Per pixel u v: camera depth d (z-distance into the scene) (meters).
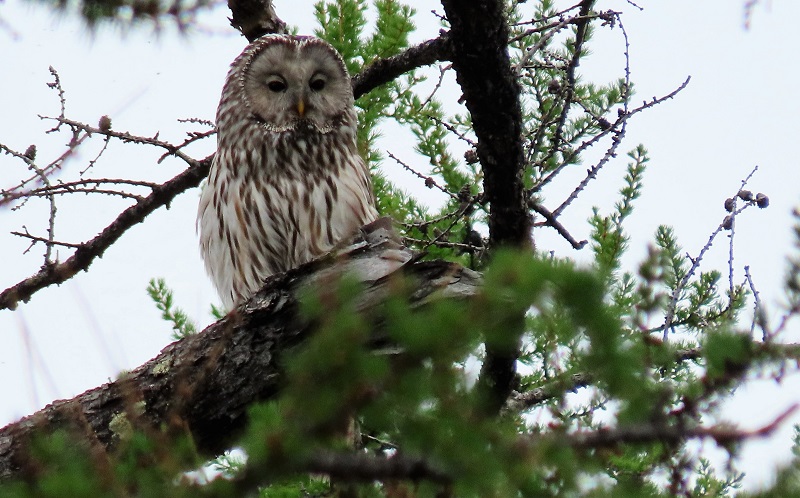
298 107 13.50
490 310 5.40
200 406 9.31
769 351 5.68
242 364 9.21
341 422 5.65
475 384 5.75
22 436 9.34
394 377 5.53
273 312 9.07
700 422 5.71
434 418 5.53
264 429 5.43
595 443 5.63
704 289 12.01
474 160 12.24
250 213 13.24
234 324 9.22
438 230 12.57
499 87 9.41
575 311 5.38
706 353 5.78
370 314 5.96
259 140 13.48
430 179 12.55
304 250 13.28
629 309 6.32
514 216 9.96
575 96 12.45
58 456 5.95
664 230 12.50
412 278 7.93
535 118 13.60
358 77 13.29
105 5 7.11
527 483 5.56
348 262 8.59
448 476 5.47
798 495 5.66
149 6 7.18
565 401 7.18
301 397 5.52
